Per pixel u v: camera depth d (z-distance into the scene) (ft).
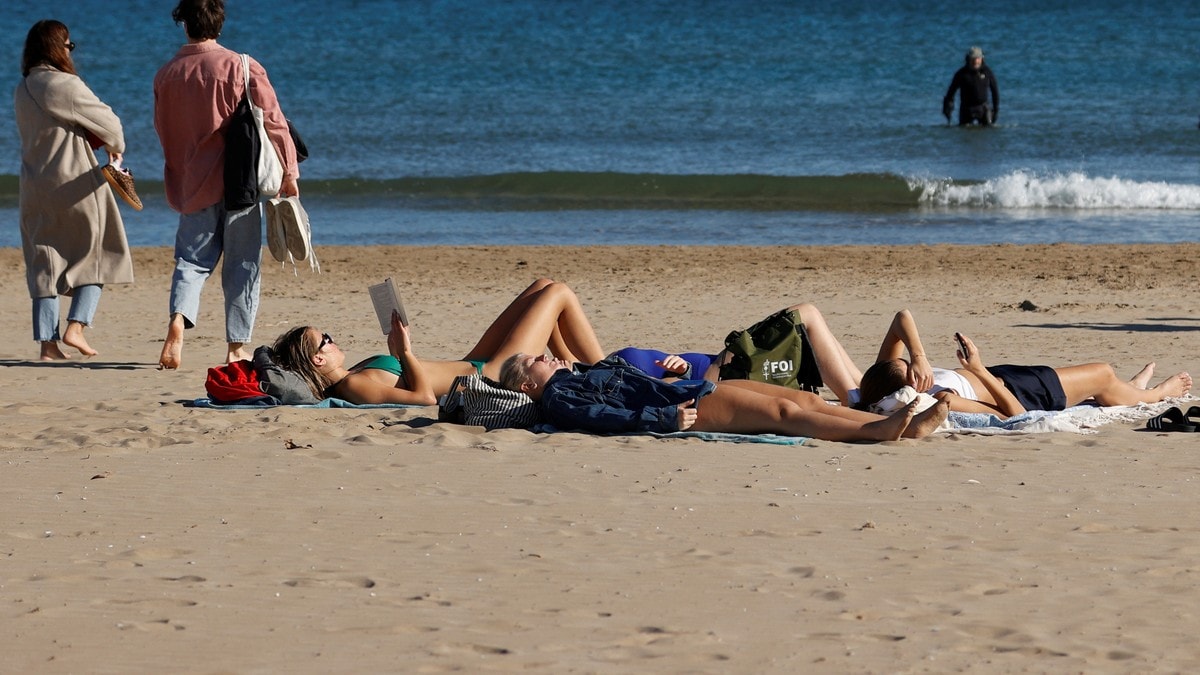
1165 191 227.61
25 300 137.69
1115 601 40.50
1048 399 72.33
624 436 66.03
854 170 264.31
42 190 92.02
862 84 394.32
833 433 64.80
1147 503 52.42
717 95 379.96
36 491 54.65
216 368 77.46
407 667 34.81
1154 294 136.98
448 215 220.84
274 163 88.48
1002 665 35.22
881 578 42.80
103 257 94.02
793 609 39.81
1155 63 413.39
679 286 146.51
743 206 229.86
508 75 424.87
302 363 76.43
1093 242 189.98
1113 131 304.30
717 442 64.64
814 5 618.03
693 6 632.79
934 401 67.92
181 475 57.62
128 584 42.04
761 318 122.21
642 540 47.37
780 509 51.57
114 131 92.48
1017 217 215.51
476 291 143.64
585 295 139.95
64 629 37.68
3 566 43.98
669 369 71.10
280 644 36.58
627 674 34.42
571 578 42.86
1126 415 71.92
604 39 508.94
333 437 66.23
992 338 108.17
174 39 512.22
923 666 35.12
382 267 162.91
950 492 54.24
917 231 202.28
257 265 89.76
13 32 534.78
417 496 53.98
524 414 68.85
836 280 150.30
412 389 75.41
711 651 36.17
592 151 293.84
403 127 329.93
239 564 44.37
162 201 230.07
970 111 314.96
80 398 79.92
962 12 562.66
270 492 54.65
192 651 35.96
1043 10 558.15
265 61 453.99
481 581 42.52
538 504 52.54
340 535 48.08
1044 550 46.01
